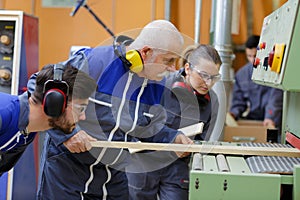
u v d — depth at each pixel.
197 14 3.04
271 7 4.38
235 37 4.46
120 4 3.98
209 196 1.35
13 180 2.49
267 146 1.76
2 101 1.43
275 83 1.43
